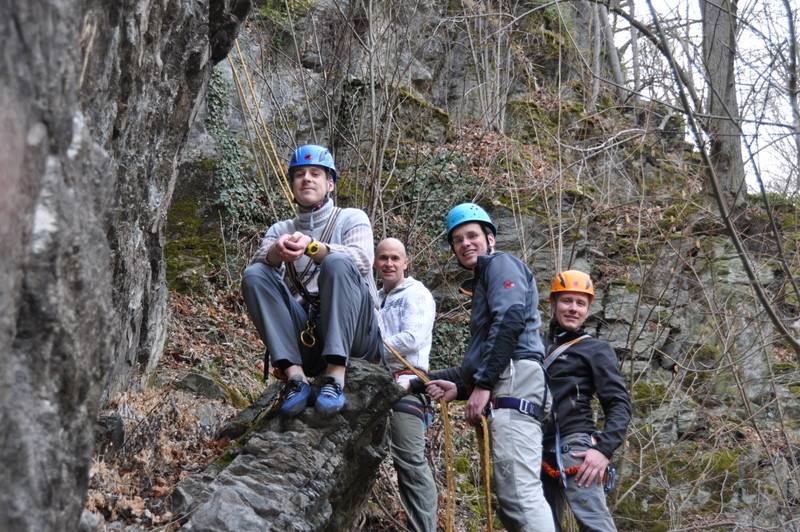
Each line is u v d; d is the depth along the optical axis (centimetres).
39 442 158
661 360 902
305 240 365
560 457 425
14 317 147
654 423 801
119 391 443
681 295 930
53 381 168
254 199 938
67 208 168
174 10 397
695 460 775
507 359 396
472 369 415
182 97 467
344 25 927
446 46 1235
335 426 355
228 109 955
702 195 1011
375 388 366
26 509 149
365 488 425
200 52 464
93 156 187
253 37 991
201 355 753
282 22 1014
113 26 244
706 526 645
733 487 765
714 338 879
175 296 839
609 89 1399
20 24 143
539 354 417
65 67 161
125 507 317
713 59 748
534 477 396
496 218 1002
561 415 438
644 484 746
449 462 432
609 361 441
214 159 927
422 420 463
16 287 148
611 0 599
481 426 422
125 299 427
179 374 621
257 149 953
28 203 151
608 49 1603
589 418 439
